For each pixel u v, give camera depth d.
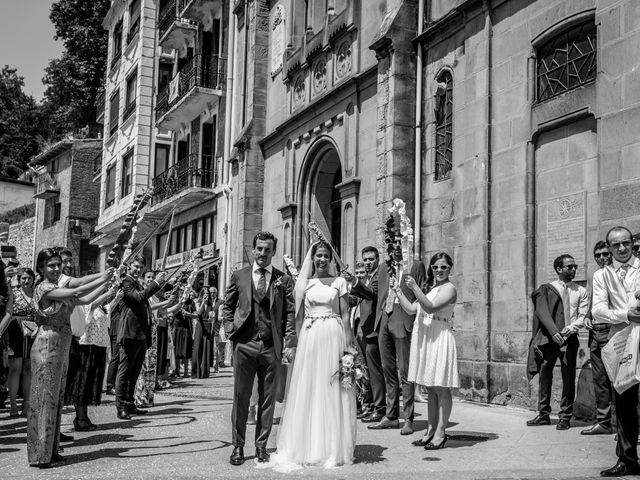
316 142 16.50
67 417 8.90
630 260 6.43
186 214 26.20
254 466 5.85
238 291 6.10
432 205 12.16
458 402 10.56
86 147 40.06
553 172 9.66
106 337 8.40
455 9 11.55
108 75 36.50
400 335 7.61
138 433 7.64
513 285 10.11
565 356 8.02
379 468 5.74
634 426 5.40
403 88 12.77
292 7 18.56
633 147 8.02
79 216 39.69
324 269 6.41
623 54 8.27
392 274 6.92
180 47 28.98
